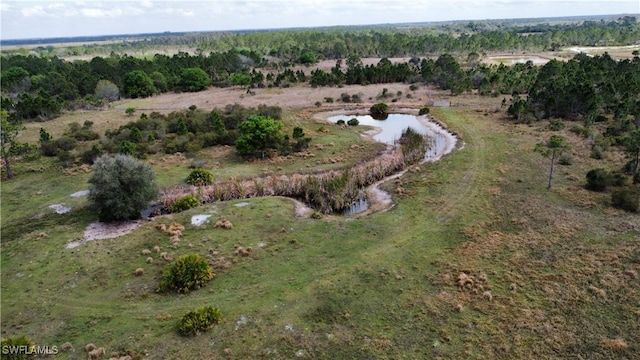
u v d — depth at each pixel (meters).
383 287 32.81
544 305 30.09
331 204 49.69
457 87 109.81
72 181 57.19
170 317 30.17
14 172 61.19
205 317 28.91
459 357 26.17
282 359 26.36
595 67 106.25
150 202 47.84
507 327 28.31
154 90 124.50
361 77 129.12
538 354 26.11
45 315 30.94
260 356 26.61
